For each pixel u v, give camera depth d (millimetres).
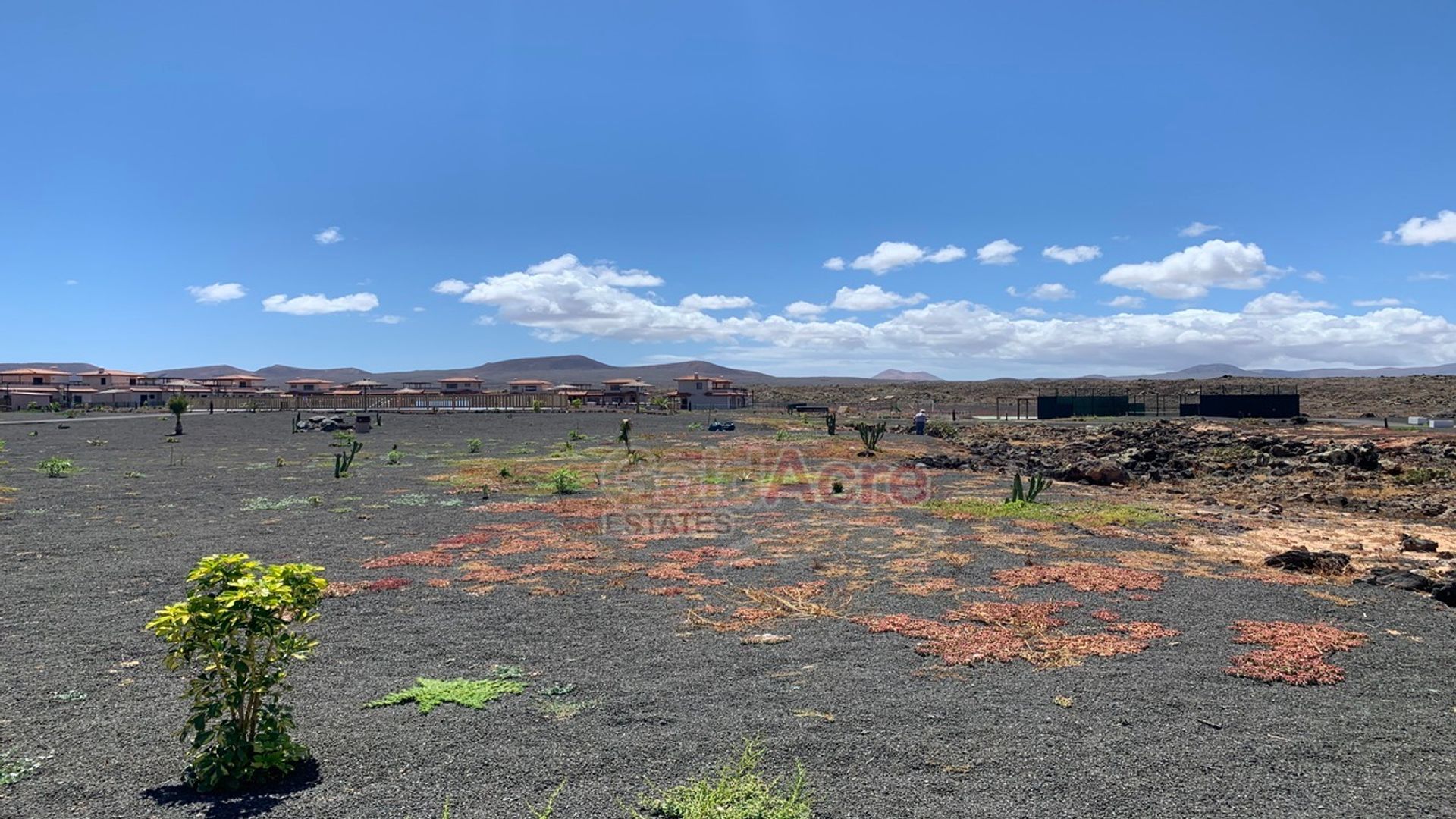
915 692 7461
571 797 5391
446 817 5094
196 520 18500
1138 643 8961
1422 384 93125
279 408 87875
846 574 12695
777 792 5402
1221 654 8570
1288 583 11922
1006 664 8320
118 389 101562
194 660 8562
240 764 5516
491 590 11867
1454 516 19172
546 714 6984
